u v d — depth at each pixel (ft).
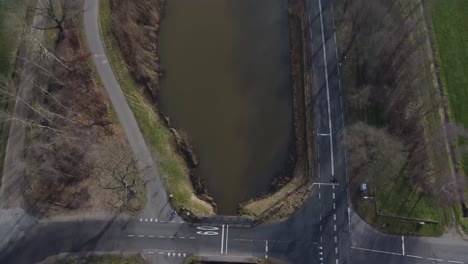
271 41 337.11
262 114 312.29
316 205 279.08
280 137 305.12
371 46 313.32
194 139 304.91
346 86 308.60
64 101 305.94
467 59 317.01
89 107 306.55
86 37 327.06
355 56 315.17
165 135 304.30
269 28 341.62
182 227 275.80
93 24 330.75
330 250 269.03
